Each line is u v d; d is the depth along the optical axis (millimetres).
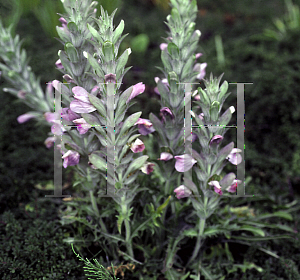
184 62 1307
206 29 2785
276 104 1966
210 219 1472
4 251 1456
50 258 1438
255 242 1510
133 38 2553
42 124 1976
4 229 1520
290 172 1761
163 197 1422
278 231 1573
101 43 1211
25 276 1397
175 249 1399
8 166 1731
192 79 1358
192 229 1400
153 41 2580
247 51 2391
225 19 2885
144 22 2760
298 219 1607
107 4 1904
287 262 1493
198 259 1465
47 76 2178
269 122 1966
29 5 2418
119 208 1353
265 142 1913
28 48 2387
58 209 1573
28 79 1648
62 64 1263
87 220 1427
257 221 1492
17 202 1626
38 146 1872
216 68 2293
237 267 1480
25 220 1557
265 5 3123
